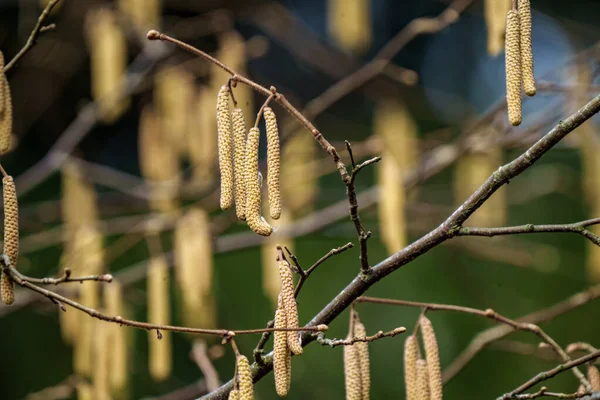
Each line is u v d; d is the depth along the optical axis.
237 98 5.14
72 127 5.78
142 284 6.73
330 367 6.90
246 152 2.35
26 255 6.96
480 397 6.88
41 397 3.96
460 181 5.98
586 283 7.23
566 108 5.01
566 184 7.12
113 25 5.20
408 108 7.66
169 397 4.57
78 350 4.07
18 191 5.40
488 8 3.19
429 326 2.83
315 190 6.00
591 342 6.95
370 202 5.41
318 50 7.63
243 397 2.35
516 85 2.41
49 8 2.80
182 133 5.39
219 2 7.68
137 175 8.65
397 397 6.98
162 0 7.37
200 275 4.29
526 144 5.37
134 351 6.33
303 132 5.71
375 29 9.56
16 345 7.02
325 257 2.46
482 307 7.18
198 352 4.14
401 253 2.61
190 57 6.43
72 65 7.62
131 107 8.16
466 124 6.61
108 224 5.59
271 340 6.99
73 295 4.46
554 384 6.71
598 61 4.95
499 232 2.52
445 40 9.60
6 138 2.80
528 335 7.01
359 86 5.31
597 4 8.70
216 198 5.48
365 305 7.21
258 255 7.36
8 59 7.72
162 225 5.28
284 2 9.57
